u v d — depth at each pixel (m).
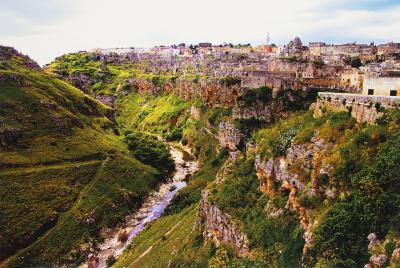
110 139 159.38
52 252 94.62
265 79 117.25
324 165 45.66
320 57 151.38
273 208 53.97
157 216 113.62
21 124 132.62
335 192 43.44
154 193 131.12
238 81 156.62
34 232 97.94
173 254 70.25
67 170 123.81
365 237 37.81
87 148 140.50
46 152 128.75
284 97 109.75
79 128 152.25
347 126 49.38
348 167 42.88
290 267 44.81
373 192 38.44
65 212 108.25
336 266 37.59
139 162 147.12
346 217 39.44
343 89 94.19
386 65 111.62
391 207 36.72
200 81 190.00
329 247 39.16
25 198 106.50
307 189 47.41
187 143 179.75
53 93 161.12
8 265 88.38
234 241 57.66
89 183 123.06
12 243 93.19
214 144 150.38
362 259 36.69
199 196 109.50
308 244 42.19
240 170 69.50
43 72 186.25
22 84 152.12
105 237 104.12
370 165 41.12
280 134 62.25
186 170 151.88
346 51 180.75
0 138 121.31
